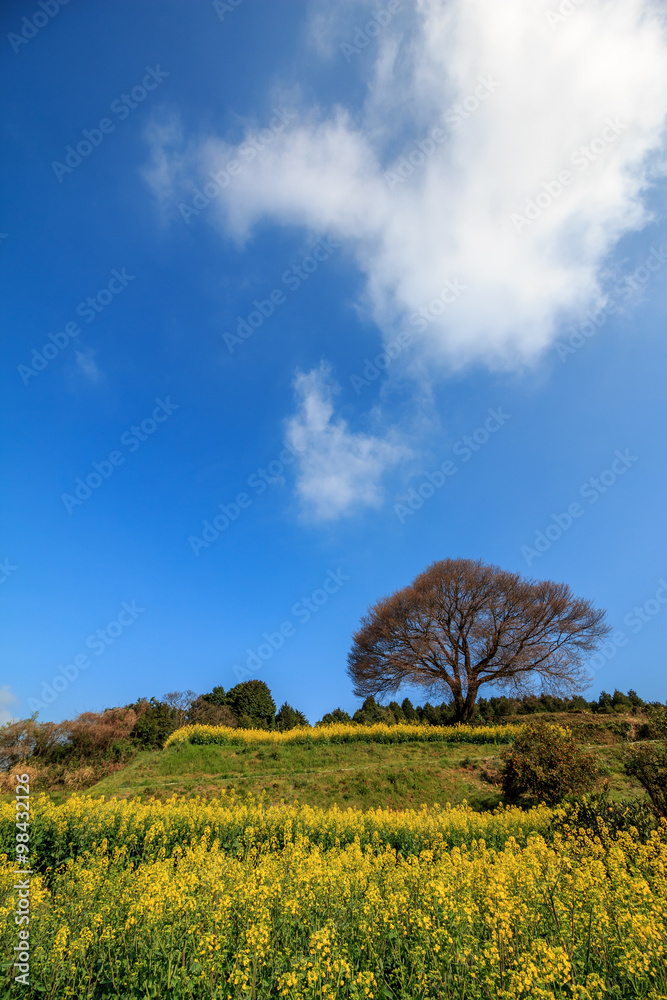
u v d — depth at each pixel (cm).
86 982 439
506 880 545
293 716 3644
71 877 694
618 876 547
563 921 463
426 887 538
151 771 1527
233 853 840
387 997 404
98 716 1978
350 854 707
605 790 962
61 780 1577
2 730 1706
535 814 912
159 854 835
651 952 397
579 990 366
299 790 1320
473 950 436
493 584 2716
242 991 412
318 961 410
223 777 1428
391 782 1357
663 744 929
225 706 3425
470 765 1455
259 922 467
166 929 473
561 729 1215
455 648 2742
